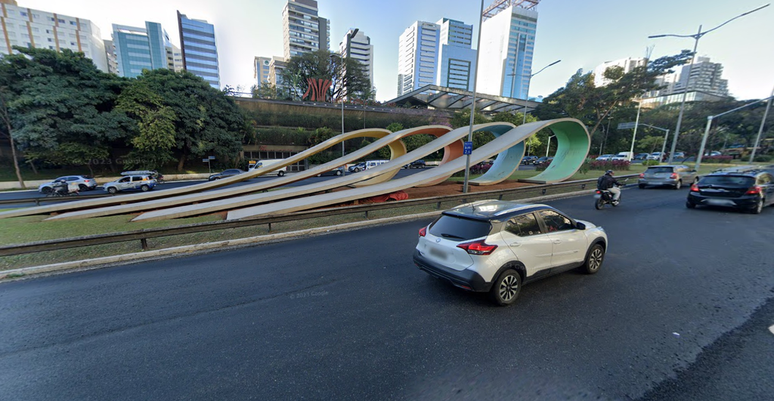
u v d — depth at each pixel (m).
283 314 4.20
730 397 2.55
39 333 3.84
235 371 3.05
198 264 6.31
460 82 125.50
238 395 2.71
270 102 50.22
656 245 6.89
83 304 4.61
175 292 4.98
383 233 8.61
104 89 29.64
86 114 27.36
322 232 8.90
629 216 10.05
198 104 34.97
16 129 25.94
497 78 111.56
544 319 3.89
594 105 48.84
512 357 3.15
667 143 51.53
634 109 56.09
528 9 110.31
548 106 58.41
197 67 105.94
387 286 5.03
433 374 2.92
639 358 3.08
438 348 3.34
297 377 2.93
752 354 3.10
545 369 2.95
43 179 28.92
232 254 6.97
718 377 2.79
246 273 5.76
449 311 4.15
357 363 3.12
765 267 5.49
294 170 43.81
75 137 27.70
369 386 2.78
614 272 5.40
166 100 31.91
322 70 66.69
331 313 4.19
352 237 8.23
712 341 3.35
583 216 10.16
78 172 32.19
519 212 4.51
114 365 3.19
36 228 9.50
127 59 100.88
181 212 11.27
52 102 25.67
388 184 13.86
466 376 2.88
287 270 5.87
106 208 12.59
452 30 130.50
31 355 3.39
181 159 36.16
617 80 46.62
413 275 5.48
